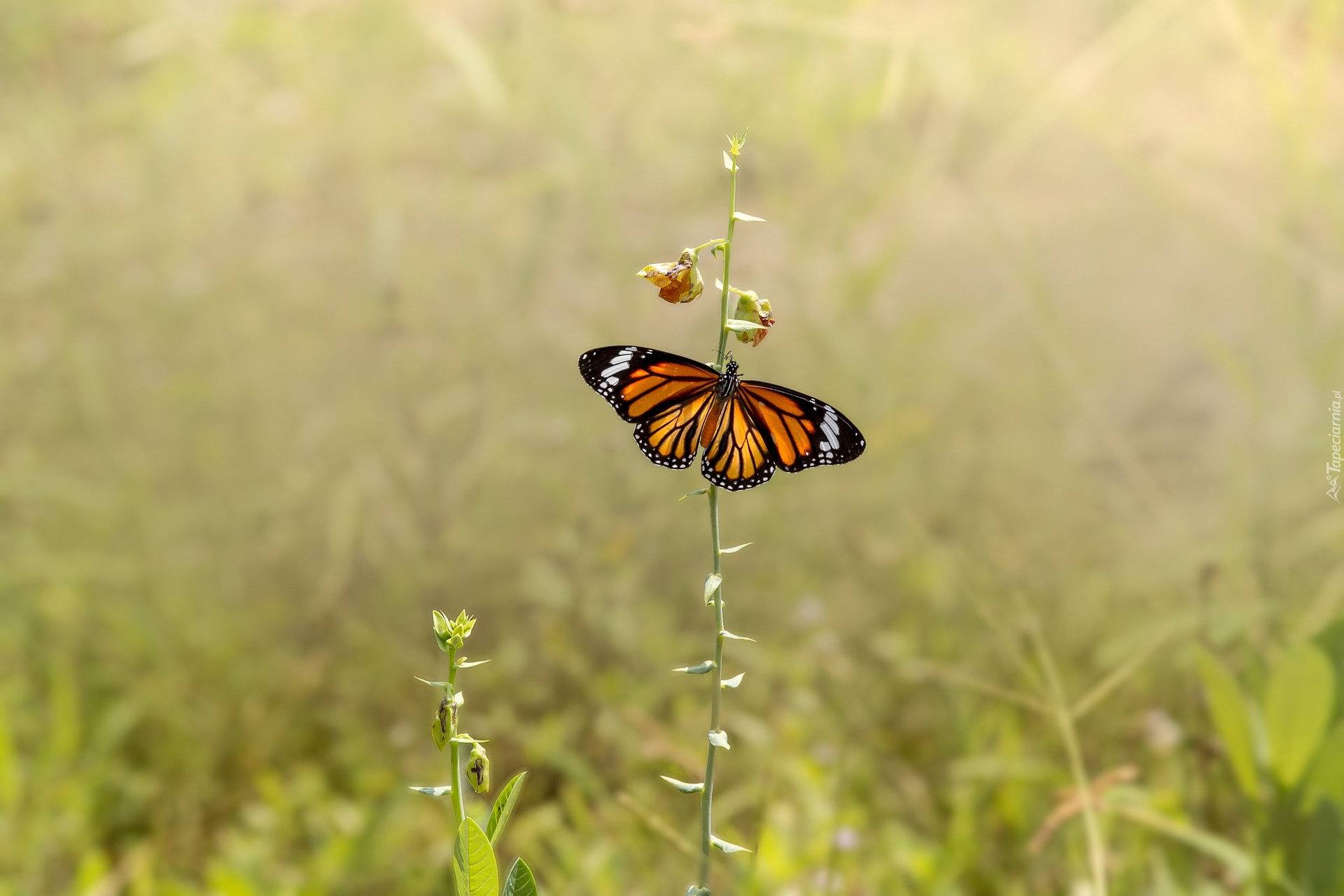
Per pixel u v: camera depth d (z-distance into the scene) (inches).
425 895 77.8
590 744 90.0
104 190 148.2
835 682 93.1
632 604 101.0
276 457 117.3
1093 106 107.0
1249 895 73.5
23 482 113.0
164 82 148.9
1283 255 85.7
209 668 98.9
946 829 81.0
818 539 106.9
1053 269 123.5
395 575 105.6
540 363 117.0
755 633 101.3
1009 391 116.7
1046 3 114.3
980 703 88.3
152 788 88.3
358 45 138.8
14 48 158.4
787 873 75.8
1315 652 71.8
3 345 130.7
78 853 82.4
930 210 125.4
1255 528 87.0
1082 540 103.6
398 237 122.0
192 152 143.6
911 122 117.8
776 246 123.2
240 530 112.2
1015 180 128.1
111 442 122.2
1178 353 115.0
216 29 144.6
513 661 96.8
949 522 104.8
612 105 130.5
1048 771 78.4
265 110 142.9
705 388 65.2
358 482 111.4
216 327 129.9
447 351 117.3
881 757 86.0
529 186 117.9
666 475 110.0
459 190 127.0
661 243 125.4
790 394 65.1
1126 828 76.6
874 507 107.0
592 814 81.4
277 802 85.0
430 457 110.8
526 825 80.0
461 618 62.7
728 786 84.4
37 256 140.1
